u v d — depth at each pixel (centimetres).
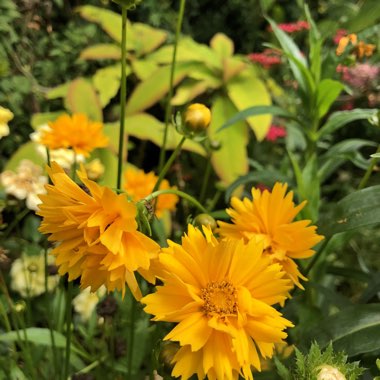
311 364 17
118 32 53
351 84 46
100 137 30
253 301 16
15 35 49
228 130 47
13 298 36
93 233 16
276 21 67
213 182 53
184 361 16
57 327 29
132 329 22
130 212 15
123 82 21
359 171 56
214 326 15
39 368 28
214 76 50
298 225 19
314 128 32
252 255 16
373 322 22
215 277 16
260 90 49
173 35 61
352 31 30
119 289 16
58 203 16
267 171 31
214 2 68
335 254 44
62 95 50
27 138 53
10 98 50
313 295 31
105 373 28
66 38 58
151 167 60
